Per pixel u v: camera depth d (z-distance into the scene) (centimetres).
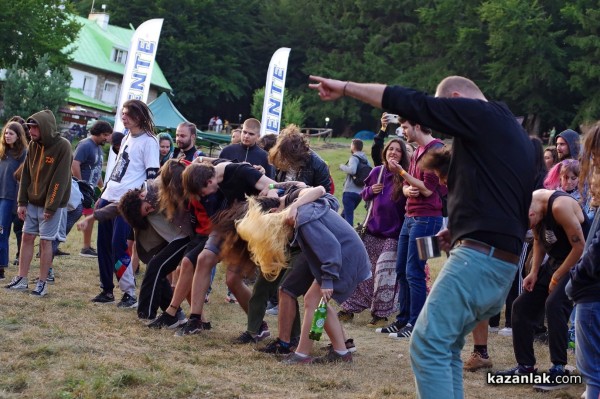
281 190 630
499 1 5006
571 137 726
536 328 758
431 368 380
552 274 565
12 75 4256
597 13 4872
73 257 1076
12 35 4394
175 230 713
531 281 572
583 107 4941
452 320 380
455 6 5516
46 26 4478
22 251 792
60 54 4616
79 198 956
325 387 533
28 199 781
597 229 431
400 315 776
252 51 6912
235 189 645
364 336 760
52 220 772
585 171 451
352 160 1231
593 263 418
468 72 5591
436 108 378
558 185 716
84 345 572
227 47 6619
